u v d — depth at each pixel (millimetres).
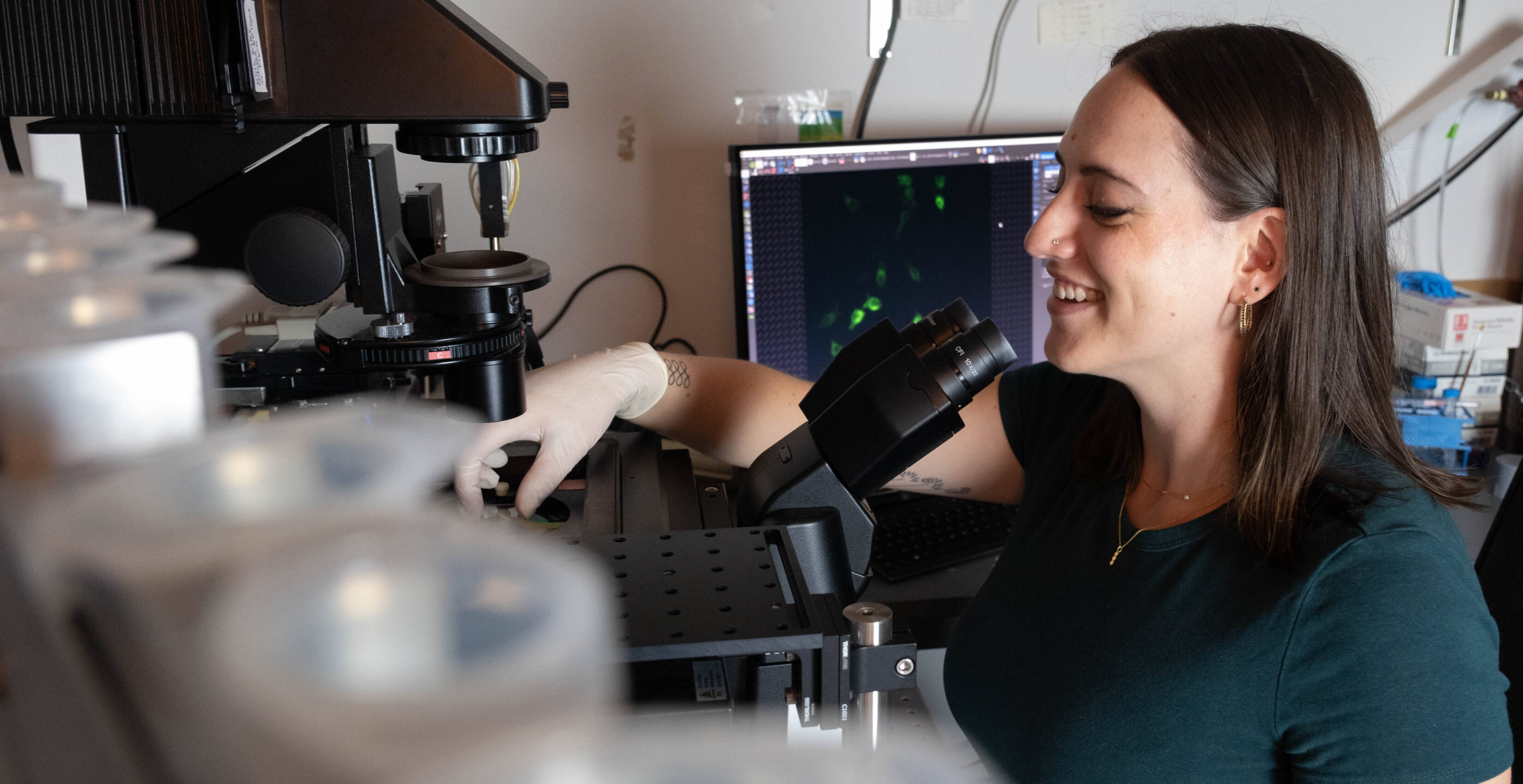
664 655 594
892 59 1646
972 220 1616
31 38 727
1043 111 1704
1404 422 1669
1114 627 879
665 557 717
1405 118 1740
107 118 751
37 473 263
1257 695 799
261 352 1143
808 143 1531
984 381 873
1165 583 864
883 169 1564
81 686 225
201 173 812
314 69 754
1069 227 848
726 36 1600
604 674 159
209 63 739
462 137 787
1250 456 832
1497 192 1824
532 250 1657
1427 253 1852
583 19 1563
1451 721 733
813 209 1561
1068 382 1124
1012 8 1642
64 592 229
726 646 601
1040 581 987
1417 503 813
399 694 147
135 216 403
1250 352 842
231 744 160
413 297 869
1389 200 1443
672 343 1734
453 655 158
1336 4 1692
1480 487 885
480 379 898
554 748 146
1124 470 982
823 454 882
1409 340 1758
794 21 1608
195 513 208
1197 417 898
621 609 639
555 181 1632
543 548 182
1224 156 772
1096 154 811
